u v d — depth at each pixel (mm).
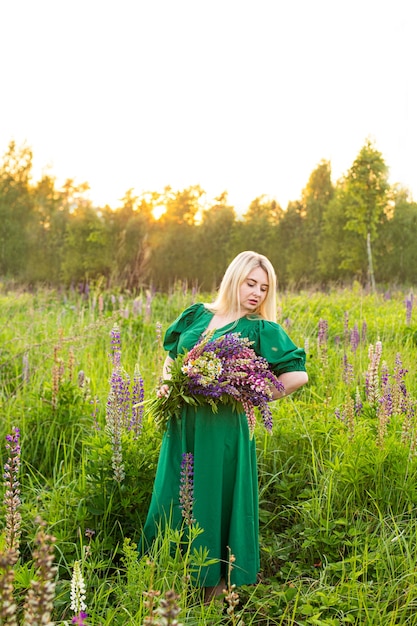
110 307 12469
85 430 5203
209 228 44062
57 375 5453
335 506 4168
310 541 3775
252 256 3814
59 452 5148
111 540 3760
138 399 4418
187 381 3375
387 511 4031
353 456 4211
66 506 4027
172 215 44938
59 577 3535
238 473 3473
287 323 8445
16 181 47625
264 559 3875
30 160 48000
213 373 3301
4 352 7625
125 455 4047
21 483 4758
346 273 34625
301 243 41125
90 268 37750
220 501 3418
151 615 1851
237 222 43969
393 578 3326
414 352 7523
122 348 8227
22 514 4070
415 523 3732
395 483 4117
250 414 3373
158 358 6340
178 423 3547
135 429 4383
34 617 1722
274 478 4609
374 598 3188
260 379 3326
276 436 4934
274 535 4078
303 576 3645
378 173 26062
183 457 3391
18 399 5926
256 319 3725
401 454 4191
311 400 6105
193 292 11875
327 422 4938
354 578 3209
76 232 39312
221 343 3443
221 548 3477
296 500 4465
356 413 5191
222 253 43594
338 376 6535
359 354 7312
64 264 39375
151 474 4020
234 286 3773
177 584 3160
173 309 11406
